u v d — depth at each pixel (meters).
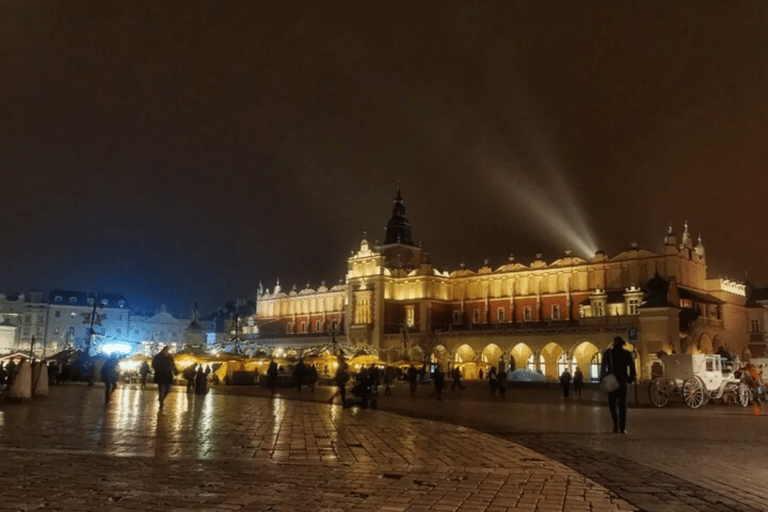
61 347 141.00
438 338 102.69
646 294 78.38
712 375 34.22
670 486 11.95
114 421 22.66
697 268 94.75
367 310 116.00
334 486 11.49
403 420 25.42
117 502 9.99
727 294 95.75
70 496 10.38
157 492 10.75
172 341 173.25
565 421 25.92
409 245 126.81
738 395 35.47
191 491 10.86
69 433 18.73
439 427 22.64
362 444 17.38
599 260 97.94
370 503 10.20
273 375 46.34
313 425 22.56
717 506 10.39
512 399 45.31
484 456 15.45
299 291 141.88
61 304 158.88
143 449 15.63
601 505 10.35
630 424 24.50
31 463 13.45
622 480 12.49
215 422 22.95
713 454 16.22
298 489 11.18
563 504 10.38
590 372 90.88
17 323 156.38
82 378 66.94
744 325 98.38
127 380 70.06
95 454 14.71
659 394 34.88
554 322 101.12
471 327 112.12
